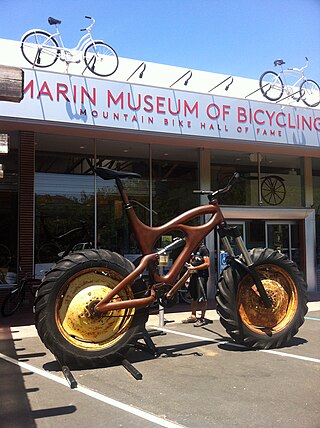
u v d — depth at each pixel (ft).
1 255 34.71
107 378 16.37
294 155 44.19
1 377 16.62
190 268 20.84
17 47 32.96
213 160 41.50
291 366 17.67
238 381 15.80
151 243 19.31
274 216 43.68
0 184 34.88
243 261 20.88
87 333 17.87
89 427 12.05
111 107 28.19
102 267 18.28
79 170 37.86
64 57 31.14
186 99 30.50
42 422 12.42
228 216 41.52
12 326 27.45
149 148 38.86
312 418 12.50
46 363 18.60
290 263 21.66
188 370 17.22
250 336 20.25
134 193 39.37
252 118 32.60
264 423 12.17
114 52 33.81
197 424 12.14
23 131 33.63
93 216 37.83
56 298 17.34
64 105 26.89
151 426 12.05
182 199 40.98
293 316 21.22
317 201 47.09
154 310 19.45
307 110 34.96
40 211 36.04
